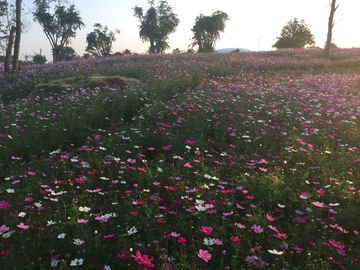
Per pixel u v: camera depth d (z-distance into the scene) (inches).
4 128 276.5
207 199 152.2
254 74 645.9
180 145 234.7
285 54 1107.9
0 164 206.8
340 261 111.4
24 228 122.4
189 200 151.7
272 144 241.0
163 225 135.3
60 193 154.1
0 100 536.7
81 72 704.4
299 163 196.9
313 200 152.3
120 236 122.5
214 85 453.1
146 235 128.8
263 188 163.8
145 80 548.4
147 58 965.2
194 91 418.9
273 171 187.9
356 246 124.1
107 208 152.5
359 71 703.1
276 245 118.4
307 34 2618.1
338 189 159.3
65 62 986.7
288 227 134.8
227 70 652.1
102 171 185.3
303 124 280.8
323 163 201.9
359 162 197.6
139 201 145.3
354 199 151.0
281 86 473.4
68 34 2178.9
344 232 126.1
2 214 143.1
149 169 187.6
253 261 107.3
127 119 322.3
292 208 151.9
